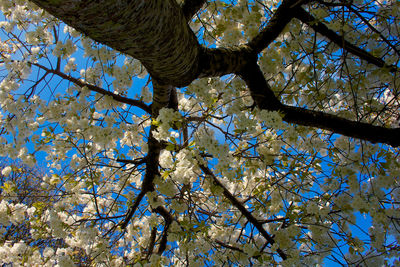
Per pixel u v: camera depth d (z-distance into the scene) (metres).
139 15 1.13
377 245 2.53
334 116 2.49
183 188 3.14
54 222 2.68
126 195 3.28
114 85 2.60
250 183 3.56
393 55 2.39
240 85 2.56
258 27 2.64
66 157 3.00
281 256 2.73
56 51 2.54
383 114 2.95
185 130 3.31
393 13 2.41
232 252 3.02
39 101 2.66
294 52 2.65
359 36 2.74
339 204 2.48
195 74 2.00
